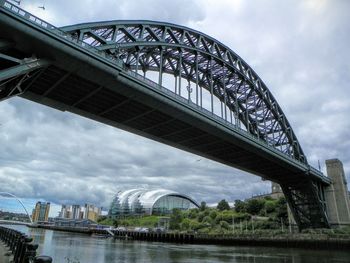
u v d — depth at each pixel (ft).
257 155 225.35
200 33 184.03
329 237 263.29
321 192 311.88
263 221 384.47
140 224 570.46
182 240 353.10
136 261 154.92
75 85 129.18
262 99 246.47
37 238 303.89
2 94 109.60
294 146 284.41
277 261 166.09
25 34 98.94
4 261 52.11
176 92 164.04
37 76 115.55
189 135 184.75
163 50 155.53
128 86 130.72
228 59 215.10
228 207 509.35
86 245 256.52
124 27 136.67
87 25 121.80
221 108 217.15
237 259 172.14
